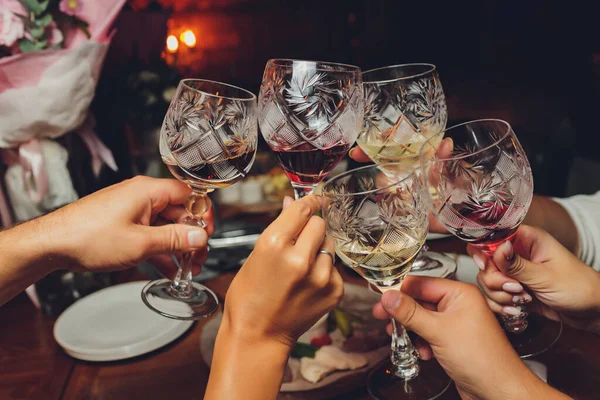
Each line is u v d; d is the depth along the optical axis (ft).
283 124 2.94
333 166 3.15
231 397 2.44
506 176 2.73
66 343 3.76
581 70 11.03
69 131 4.63
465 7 12.89
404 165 3.70
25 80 4.22
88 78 4.39
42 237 3.39
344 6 12.94
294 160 3.04
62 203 4.64
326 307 2.54
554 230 4.53
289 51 12.96
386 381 3.10
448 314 2.70
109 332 3.89
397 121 3.51
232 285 2.57
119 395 3.31
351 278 4.41
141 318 4.05
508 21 12.66
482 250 3.25
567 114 9.60
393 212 2.60
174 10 11.80
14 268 3.44
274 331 2.51
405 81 3.47
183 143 3.01
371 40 13.26
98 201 3.45
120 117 5.18
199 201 3.45
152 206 3.56
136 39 5.45
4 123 4.29
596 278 3.22
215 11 12.15
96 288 4.56
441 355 2.71
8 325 4.34
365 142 3.64
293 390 3.15
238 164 3.12
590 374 3.14
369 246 2.63
